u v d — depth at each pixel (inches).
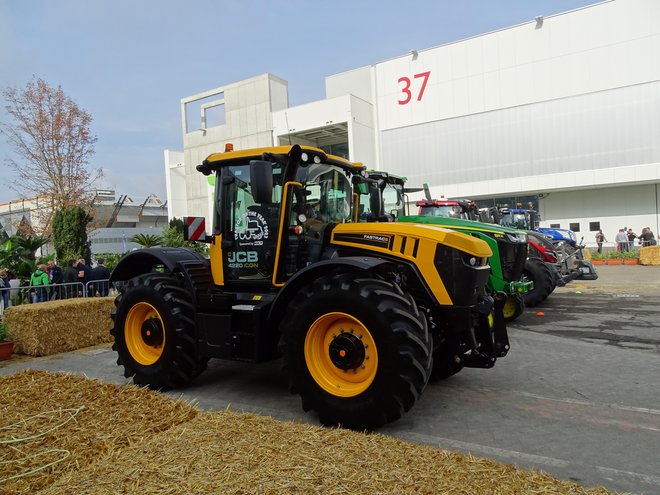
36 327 277.4
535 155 968.9
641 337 282.0
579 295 466.6
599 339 279.6
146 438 128.4
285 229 177.9
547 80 950.4
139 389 160.6
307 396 154.3
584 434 149.5
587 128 924.0
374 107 1109.1
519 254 306.0
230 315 179.2
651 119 872.9
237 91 1168.2
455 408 173.8
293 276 163.0
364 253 171.6
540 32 949.8
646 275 619.2
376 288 146.8
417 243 162.4
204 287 197.5
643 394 185.8
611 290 492.4
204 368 205.8
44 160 860.0
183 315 195.6
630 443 142.2
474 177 1024.2
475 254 156.9
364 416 145.1
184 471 107.6
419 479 104.5
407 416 166.4
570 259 424.5
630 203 942.4
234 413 145.6
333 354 152.4
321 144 1214.9
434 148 1056.8
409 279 167.9
